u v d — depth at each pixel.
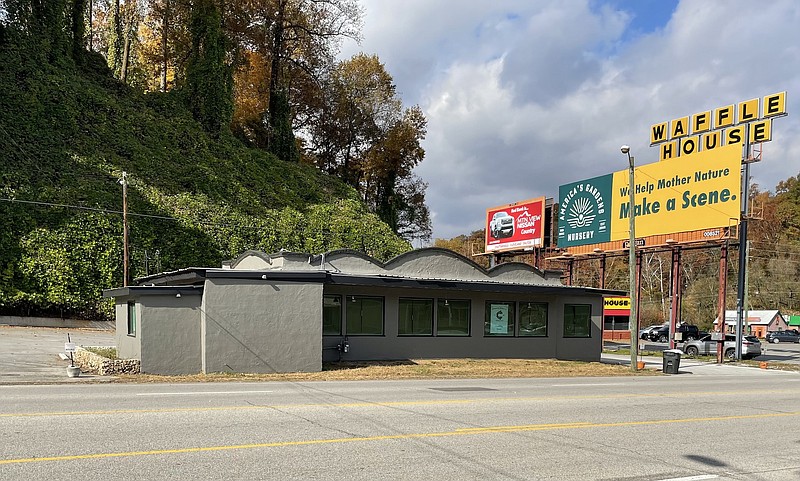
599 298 28.23
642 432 9.88
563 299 27.30
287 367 18.83
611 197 36.91
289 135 62.16
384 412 10.87
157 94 51.56
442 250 24.92
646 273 79.31
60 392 12.77
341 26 63.88
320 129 69.44
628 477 6.95
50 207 33.56
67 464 6.55
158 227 38.03
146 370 17.28
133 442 7.70
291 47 63.81
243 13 59.75
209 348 17.86
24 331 29.19
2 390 13.06
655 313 73.19
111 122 42.72
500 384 17.36
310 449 7.64
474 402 12.64
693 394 16.08
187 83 53.16
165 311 17.66
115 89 48.56
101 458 6.85
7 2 40.03
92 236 34.25
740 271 31.44
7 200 31.52
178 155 45.34
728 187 30.59
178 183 42.69
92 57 49.97
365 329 22.78
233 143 53.72
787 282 77.81
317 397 12.89
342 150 70.25
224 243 40.94
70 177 36.34
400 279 22.06
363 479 6.39
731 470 7.49
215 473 6.40
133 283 33.06
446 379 18.75
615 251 36.62
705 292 78.38
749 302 77.31
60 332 30.12
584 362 26.84
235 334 18.20
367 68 67.94
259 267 23.86
